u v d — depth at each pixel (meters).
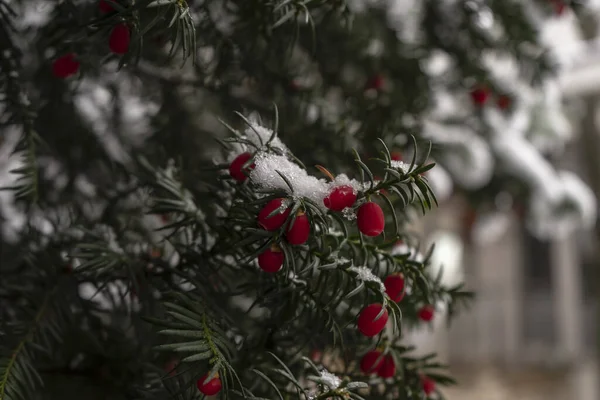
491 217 2.19
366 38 0.77
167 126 0.71
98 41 0.60
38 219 0.69
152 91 0.72
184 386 0.55
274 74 0.69
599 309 2.76
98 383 0.63
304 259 0.55
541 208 1.82
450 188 1.86
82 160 0.71
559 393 4.08
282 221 0.52
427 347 4.15
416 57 0.82
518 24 0.92
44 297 0.59
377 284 0.54
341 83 0.75
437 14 0.91
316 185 0.53
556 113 1.63
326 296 0.57
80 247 0.57
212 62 0.68
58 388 0.63
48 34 0.62
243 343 0.58
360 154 0.68
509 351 4.46
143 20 0.58
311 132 0.68
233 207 0.55
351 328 0.59
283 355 0.59
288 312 0.56
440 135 1.33
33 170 0.62
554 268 4.54
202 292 0.56
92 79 0.71
